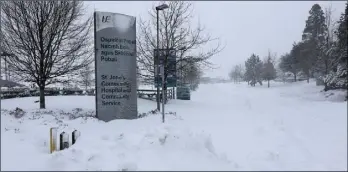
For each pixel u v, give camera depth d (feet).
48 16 58.29
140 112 64.80
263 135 34.27
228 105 81.56
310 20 224.12
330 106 65.72
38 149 28.04
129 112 49.88
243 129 37.91
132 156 24.03
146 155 24.02
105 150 25.55
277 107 68.08
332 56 120.88
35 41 58.29
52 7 58.59
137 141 27.20
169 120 46.47
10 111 50.96
